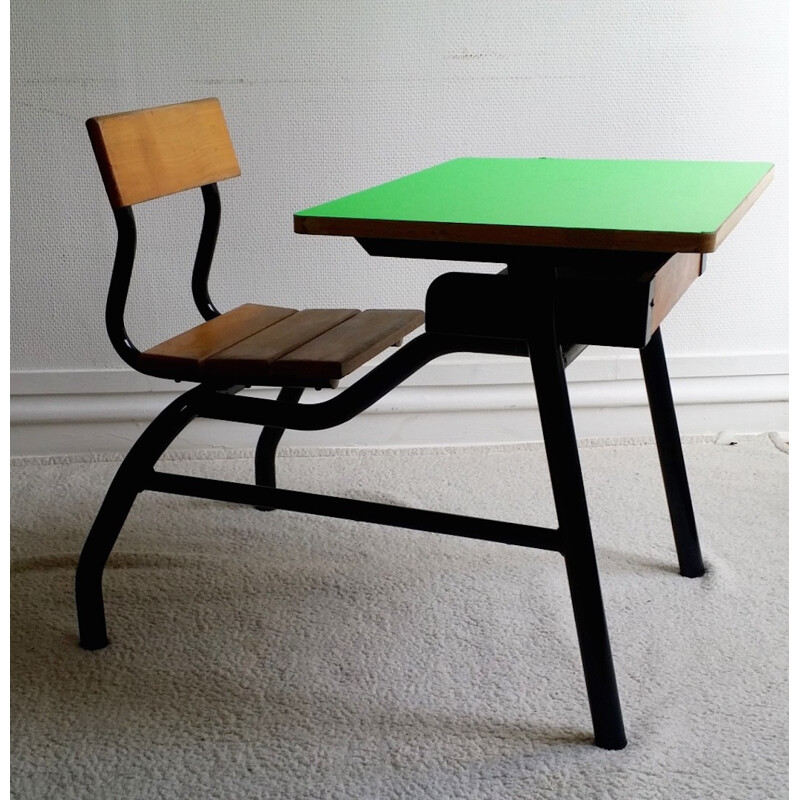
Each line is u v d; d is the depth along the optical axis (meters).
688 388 2.38
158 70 2.11
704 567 1.83
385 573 1.83
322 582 1.80
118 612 1.71
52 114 2.12
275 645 1.61
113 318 1.54
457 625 1.66
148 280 2.24
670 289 1.40
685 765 1.33
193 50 2.11
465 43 2.13
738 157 2.23
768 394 2.38
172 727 1.42
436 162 2.21
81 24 2.07
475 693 1.49
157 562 1.86
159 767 1.34
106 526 1.56
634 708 1.45
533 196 1.38
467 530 1.42
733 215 1.25
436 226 1.21
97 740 1.40
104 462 2.31
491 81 2.16
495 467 2.27
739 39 2.16
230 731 1.41
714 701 1.47
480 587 1.77
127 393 2.31
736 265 2.31
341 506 1.48
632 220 1.20
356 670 1.55
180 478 1.55
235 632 1.65
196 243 2.22
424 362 1.41
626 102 2.19
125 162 1.51
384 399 2.35
